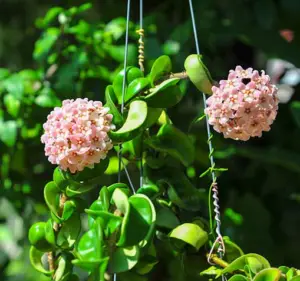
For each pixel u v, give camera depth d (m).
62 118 1.05
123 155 1.23
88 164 1.06
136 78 1.13
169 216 1.17
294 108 1.50
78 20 1.51
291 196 1.58
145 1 1.67
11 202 1.55
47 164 1.55
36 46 1.49
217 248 1.13
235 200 1.53
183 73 1.14
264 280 1.04
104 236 1.04
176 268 1.49
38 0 1.90
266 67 1.82
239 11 1.59
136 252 1.04
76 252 1.04
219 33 1.57
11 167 1.52
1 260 1.75
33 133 1.49
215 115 1.07
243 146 1.58
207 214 1.35
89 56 1.48
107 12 1.65
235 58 1.72
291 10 1.60
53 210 1.11
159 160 1.18
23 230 1.72
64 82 1.47
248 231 1.50
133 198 1.06
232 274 1.10
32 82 1.49
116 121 1.10
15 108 1.47
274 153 1.55
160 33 1.58
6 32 2.03
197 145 1.51
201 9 1.57
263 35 1.58
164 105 1.12
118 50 1.48
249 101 1.06
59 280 1.11
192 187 1.18
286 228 1.59
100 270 1.02
